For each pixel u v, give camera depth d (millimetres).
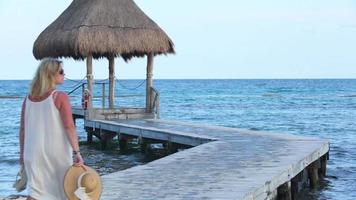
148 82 21156
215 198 7250
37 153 4973
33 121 5016
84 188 4922
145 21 20344
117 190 7797
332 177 13977
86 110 20422
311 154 11766
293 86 127562
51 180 5012
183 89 111875
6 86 141250
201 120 38594
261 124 34938
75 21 19781
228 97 76750
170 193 7598
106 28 19344
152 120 20156
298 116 42312
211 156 11352
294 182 10891
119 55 21062
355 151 19875
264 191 8266
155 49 20047
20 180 5242
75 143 4996
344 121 37125
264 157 11148
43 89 5016
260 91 99188
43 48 20109
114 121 19547
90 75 20219
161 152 17672
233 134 15633
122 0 20625
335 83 155625
